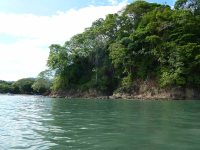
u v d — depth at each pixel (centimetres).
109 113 1180
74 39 5619
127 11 4947
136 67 4191
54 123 823
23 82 9325
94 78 4656
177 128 704
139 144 499
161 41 3581
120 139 549
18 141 534
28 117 1003
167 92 3447
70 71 4984
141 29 3981
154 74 3759
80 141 531
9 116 1043
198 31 3691
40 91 8306
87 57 5491
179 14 3778
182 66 3331
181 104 2000
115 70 4612
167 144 498
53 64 5153
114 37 4897
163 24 3747
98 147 475
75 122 844
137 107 1627
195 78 3359
